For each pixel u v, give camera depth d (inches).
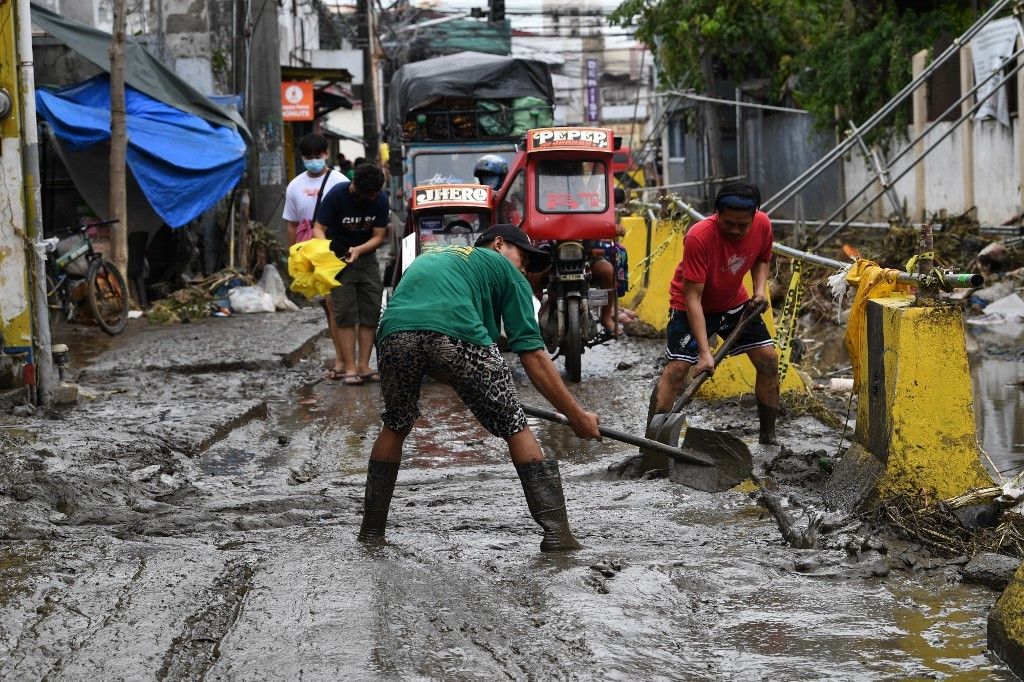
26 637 250.5
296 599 271.4
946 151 1279.5
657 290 845.8
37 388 555.2
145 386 653.9
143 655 240.1
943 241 1070.4
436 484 429.4
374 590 276.8
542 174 653.3
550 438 521.3
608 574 292.7
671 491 393.1
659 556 312.3
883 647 249.3
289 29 2030.0
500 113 1268.5
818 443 457.4
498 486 420.2
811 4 1690.5
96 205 1011.3
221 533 348.2
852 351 379.6
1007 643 239.3
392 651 238.7
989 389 617.0
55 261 837.8
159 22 1310.3
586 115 4163.4
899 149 1397.6
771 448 448.8
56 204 1074.7
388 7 2541.8
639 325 852.0
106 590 282.4
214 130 1050.7
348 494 407.8
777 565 301.9
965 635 255.8
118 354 755.4
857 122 1466.5
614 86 5029.5
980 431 514.0
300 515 372.5
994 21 1143.6
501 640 247.8
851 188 1542.8
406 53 2854.3
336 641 243.9
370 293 673.0
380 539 332.8
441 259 325.7
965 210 1219.2
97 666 234.5
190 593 280.4
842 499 359.6
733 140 1945.1
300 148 730.2
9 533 340.5
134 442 467.5
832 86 1482.5
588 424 331.9
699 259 416.5
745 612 270.2
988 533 318.7
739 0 1665.8
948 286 332.2
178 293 1035.9
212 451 497.0
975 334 818.8
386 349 320.8
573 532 344.5
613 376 684.7
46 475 396.5
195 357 737.6
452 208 717.9
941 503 328.2
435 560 307.1
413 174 1245.1
